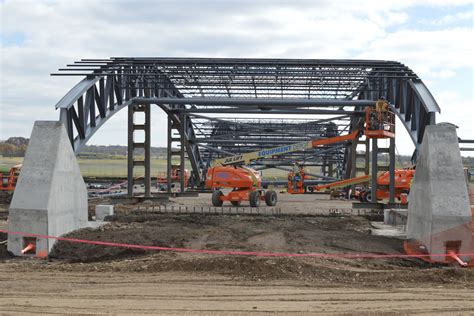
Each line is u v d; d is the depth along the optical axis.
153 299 10.27
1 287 11.34
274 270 12.53
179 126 43.19
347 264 14.08
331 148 51.56
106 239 17.02
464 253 15.29
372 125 28.75
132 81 31.12
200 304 9.87
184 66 29.77
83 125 25.73
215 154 61.06
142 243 16.70
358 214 25.48
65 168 17.66
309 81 30.42
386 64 29.33
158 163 145.38
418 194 17.00
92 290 11.03
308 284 11.70
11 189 41.19
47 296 10.50
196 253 15.16
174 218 22.92
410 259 15.40
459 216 15.31
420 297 10.62
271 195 32.50
